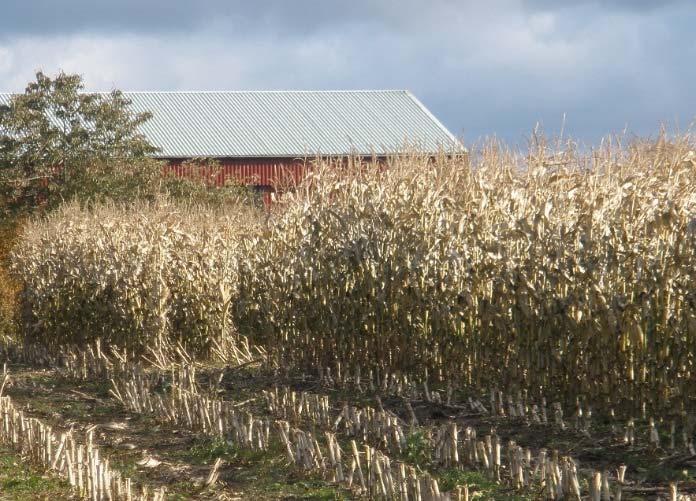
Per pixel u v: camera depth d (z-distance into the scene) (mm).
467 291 14414
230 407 13617
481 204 14578
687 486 9688
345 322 17125
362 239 16391
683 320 11836
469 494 9602
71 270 23516
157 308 21469
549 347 13320
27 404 17000
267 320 18719
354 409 12508
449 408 13859
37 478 11305
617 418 12570
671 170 12680
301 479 10758
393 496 9539
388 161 17234
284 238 18641
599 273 12570
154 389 17922
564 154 13938
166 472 11547
